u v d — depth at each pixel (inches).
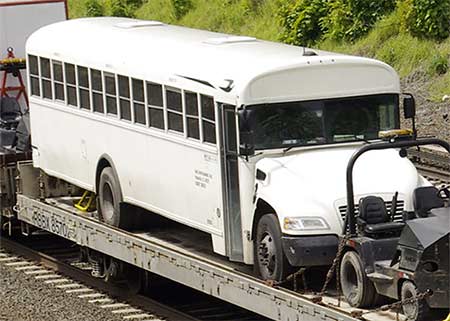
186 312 895.1
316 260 727.7
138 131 911.7
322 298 717.3
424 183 771.4
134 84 912.3
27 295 949.8
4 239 1173.1
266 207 770.2
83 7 2495.1
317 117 791.1
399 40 1830.7
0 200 1133.7
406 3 1840.6
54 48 1031.0
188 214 855.1
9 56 1212.5
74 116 1007.6
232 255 804.6
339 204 731.4
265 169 765.9
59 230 1016.2
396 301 695.1
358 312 671.8
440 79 1700.3
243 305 754.2
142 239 890.1
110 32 1001.5
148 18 2388.0
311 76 789.2
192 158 840.3
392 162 767.1
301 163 768.3
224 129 797.2
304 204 735.1
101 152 969.5
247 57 819.4
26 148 1130.0
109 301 928.9
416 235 662.5
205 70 823.7
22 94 1214.3
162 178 885.2
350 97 798.5
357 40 1907.0
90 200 1026.7
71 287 976.9
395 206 733.3
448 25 1788.9
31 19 1219.9
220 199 805.2
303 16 1989.4
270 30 2079.2
